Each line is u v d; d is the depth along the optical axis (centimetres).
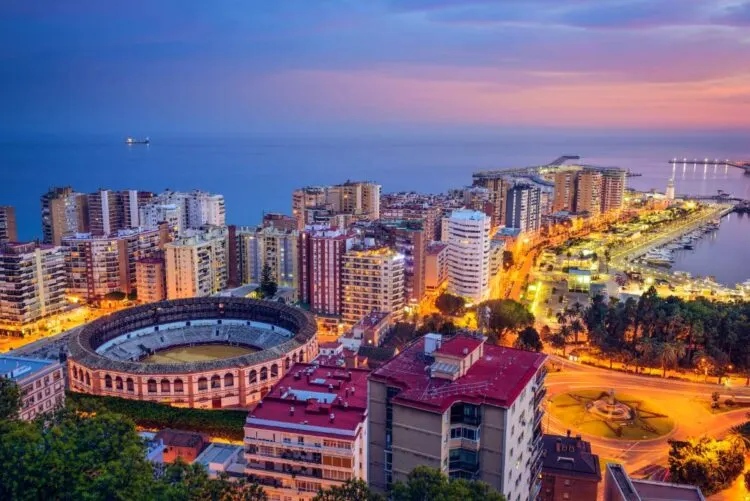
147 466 9412
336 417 14400
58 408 11988
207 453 16262
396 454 11088
